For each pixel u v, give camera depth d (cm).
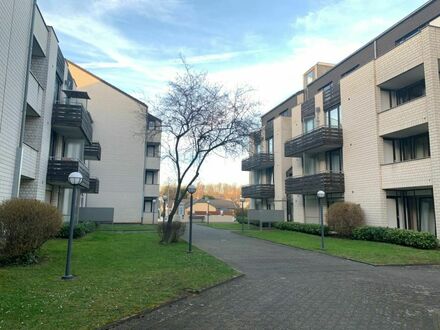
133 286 752
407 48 1745
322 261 1233
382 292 780
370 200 1953
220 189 9694
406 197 1881
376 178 1912
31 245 957
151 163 3809
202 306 651
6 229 929
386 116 1872
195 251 1388
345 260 1257
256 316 596
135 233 2181
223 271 970
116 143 3703
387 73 1872
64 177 1747
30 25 1384
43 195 1656
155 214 3738
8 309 562
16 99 1280
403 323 566
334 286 838
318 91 2744
